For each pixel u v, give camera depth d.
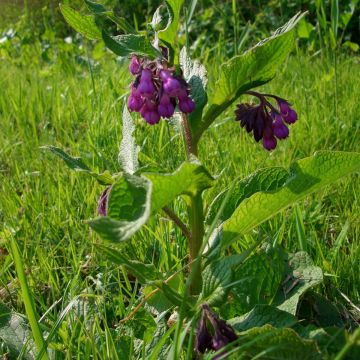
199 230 0.31
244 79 0.30
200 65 0.31
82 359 0.31
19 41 1.61
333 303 0.35
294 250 0.40
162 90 0.28
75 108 0.76
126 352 0.31
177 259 0.37
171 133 0.62
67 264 0.43
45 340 0.31
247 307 0.32
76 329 0.33
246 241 0.39
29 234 0.45
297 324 0.29
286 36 0.28
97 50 1.26
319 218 0.44
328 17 1.28
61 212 0.47
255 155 0.56
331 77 0.79
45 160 0.59
